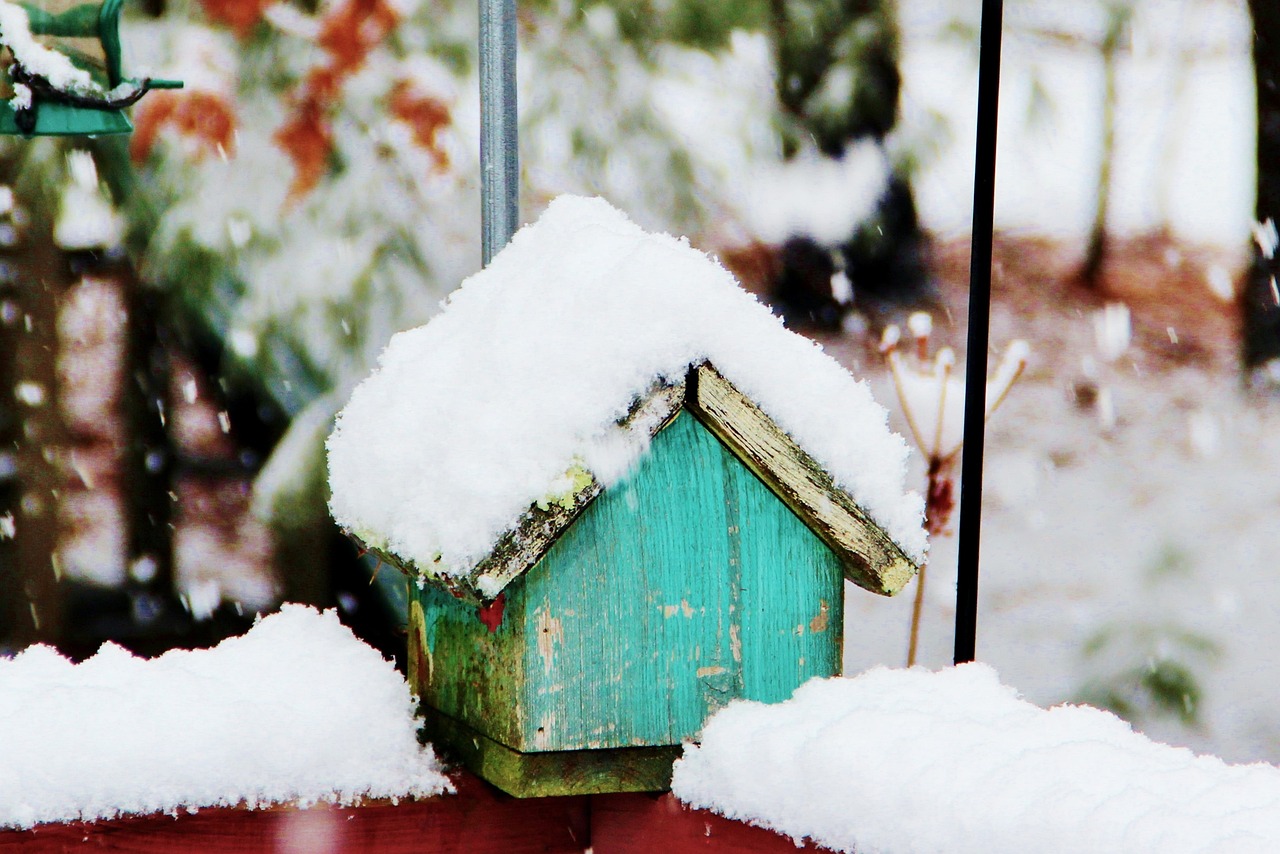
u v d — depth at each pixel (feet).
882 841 9.33
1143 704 38.04
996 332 49.65
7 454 38.91
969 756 9.46
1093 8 53.36
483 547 10.59
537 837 12.18
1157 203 55.16
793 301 44.04
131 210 35.04
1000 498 46.11
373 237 34.12
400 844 11.69
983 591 41.73
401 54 34.58
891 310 45.93
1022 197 54.08
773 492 11.84
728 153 39.58
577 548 11.24
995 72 12.65
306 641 12.95
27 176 35.35
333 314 33.73
